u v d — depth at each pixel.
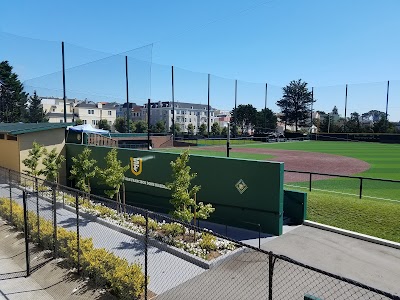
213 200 12.34
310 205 12.50
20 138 20.06
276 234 10.69
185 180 10.59
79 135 24.62
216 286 7.27
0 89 65.00
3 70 65.31
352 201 12.40
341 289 6.96
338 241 9.87
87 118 96.31
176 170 10.65
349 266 8.20
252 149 45.03
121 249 9.72
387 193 15.34
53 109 89.06
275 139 65.88
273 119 84.12
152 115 114.50
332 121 77.62
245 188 11.41
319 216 11.73
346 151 40.97
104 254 8.06
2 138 21.88
